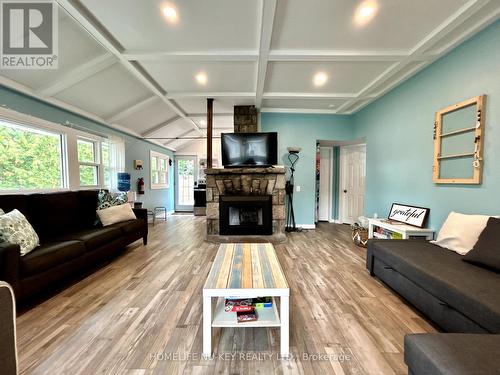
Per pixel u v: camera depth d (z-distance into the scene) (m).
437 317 1.57
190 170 8.12
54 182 3.36
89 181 4.09
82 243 2.41
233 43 2.49
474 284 1.44
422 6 1.95
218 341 1.52
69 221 2.94
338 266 2.85
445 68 2.63
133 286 2.29
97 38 2.35
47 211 2.67
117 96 3.74
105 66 2.93
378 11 2.01
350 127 4.94
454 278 1.53
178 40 2.45
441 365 0.84
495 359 0.84
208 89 3.78
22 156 2.92
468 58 2.34
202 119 5.50
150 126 5.44
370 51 2.61
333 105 4.49
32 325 1.66
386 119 3.81
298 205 5.01
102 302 1.98
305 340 1.52
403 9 1.98
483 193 2.22
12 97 2.70
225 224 4.07
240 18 2.12
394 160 3.60
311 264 2.91
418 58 2.70
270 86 3.61
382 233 3.43
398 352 1.41
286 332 1.38
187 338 1.54
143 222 3.74
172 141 7.21
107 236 2.81
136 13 2.06
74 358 1.35
